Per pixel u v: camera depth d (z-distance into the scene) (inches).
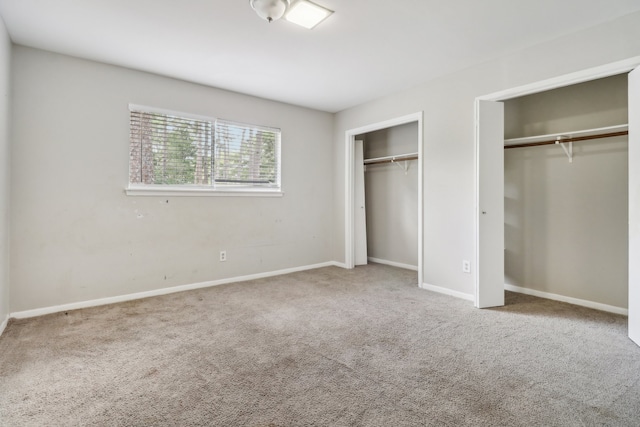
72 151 115.6
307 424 56.9
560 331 97.6
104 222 122.2
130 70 126.6
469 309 117.1
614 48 93.0
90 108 118.7
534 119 134.3
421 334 95.4
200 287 145.6
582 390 67.2
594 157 119.8
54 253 113.0
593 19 93.2
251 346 87.6
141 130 130.7
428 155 142.2
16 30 97.7
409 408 61.4
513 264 141.8
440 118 137.1
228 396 65.1
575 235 124.5
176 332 96.7
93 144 119.4
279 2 80.4
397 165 194.5
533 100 134.3
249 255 161.8
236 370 75.2
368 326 101.3
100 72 120.6
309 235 185.8
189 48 110.3
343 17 91.7
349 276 167.8
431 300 127.7
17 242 106.7
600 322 104.9
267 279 161.3
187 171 142.9
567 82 102.5
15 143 105.9
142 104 129.6
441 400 63.9
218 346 87.5
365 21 93.8
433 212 140.6
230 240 155.0
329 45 108.6
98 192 120.7
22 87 106.8
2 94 93.2
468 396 65.2
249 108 160.6
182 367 76.5
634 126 86.6
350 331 97.6
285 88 150.6
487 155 118.3
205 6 86.0
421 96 144.7
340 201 191.9
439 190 138.0
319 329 99.2
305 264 184.2
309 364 77.9
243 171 160.2
